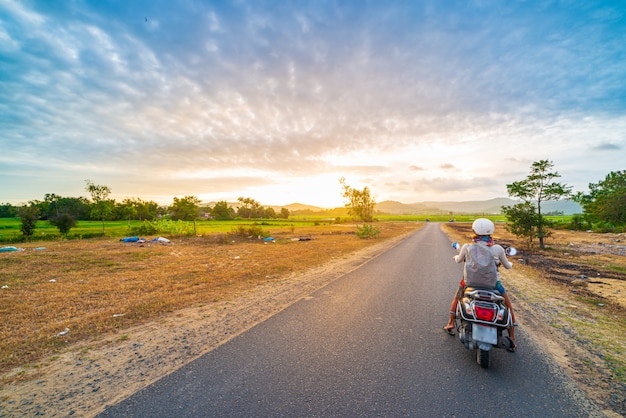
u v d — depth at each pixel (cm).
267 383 312
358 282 809
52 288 757
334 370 339
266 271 971
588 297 672
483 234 412
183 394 294
